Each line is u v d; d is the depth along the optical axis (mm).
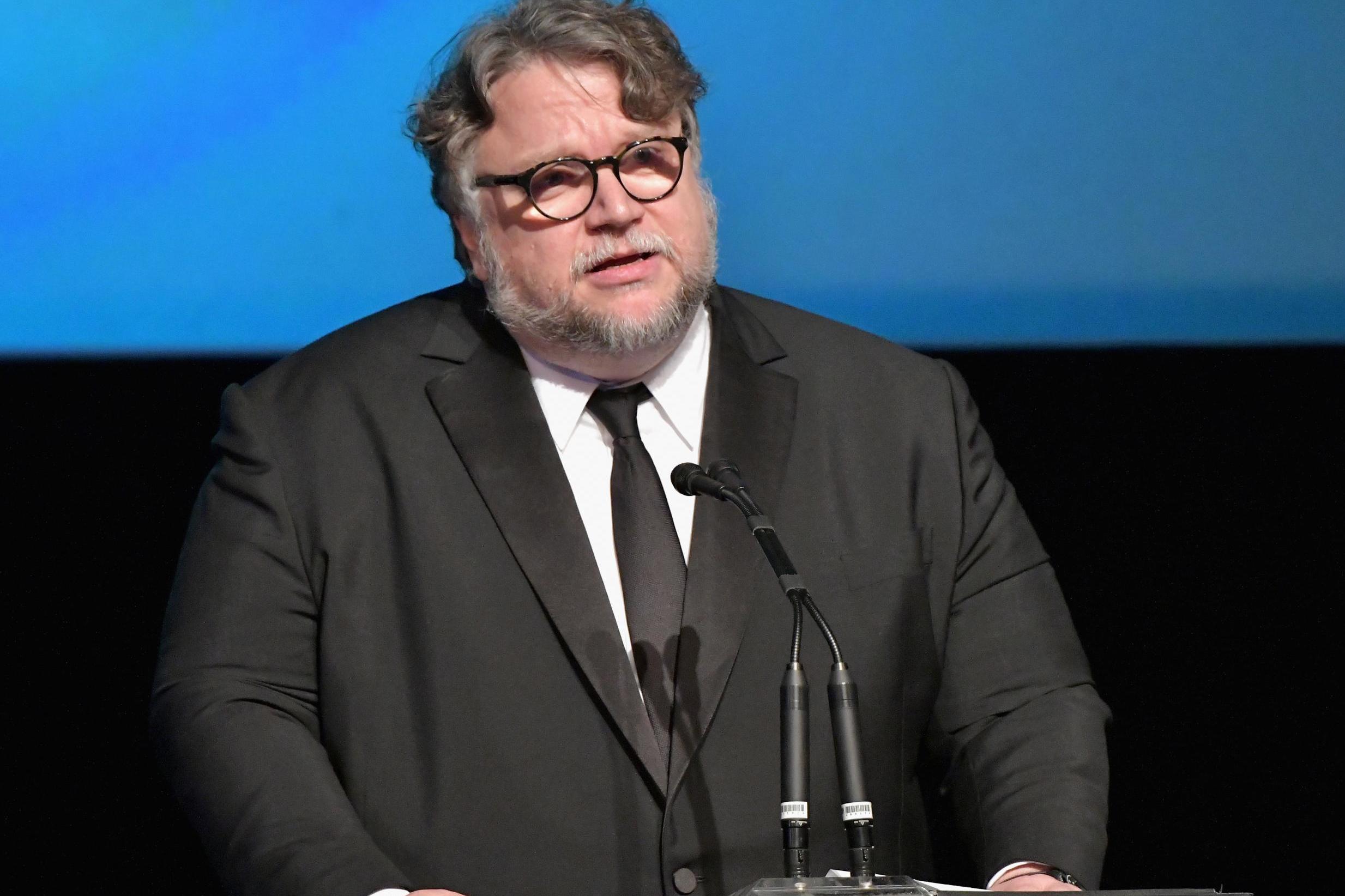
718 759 6309
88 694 15961
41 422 22922
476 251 7035
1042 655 6941
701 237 6730
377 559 6609
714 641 6391
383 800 6293
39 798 13922
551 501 6594
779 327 7383
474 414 6797
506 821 6180
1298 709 15000
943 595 6953
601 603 6402
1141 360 24203
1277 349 24062
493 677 6340
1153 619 17172
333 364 7035
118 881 12508
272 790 6008
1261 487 21031
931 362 7418
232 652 6461
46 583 18594
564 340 6648
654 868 6168
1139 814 13203
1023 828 6254
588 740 6262
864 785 5113
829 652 6559
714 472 5859
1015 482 21578
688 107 6918
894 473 6996
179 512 20625
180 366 23078
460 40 6941
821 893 4816
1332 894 11867
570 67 6586
